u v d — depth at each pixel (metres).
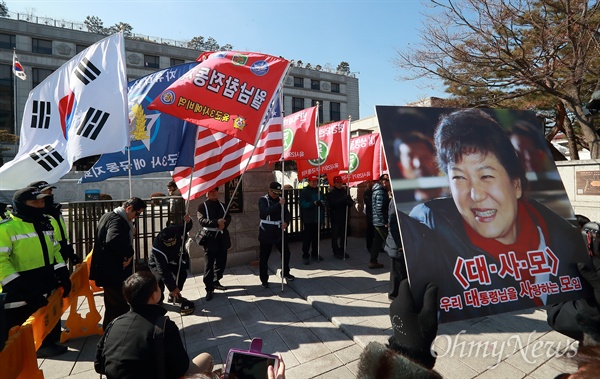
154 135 4.15
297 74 47.41
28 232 3.17
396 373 1.05
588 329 1.60
